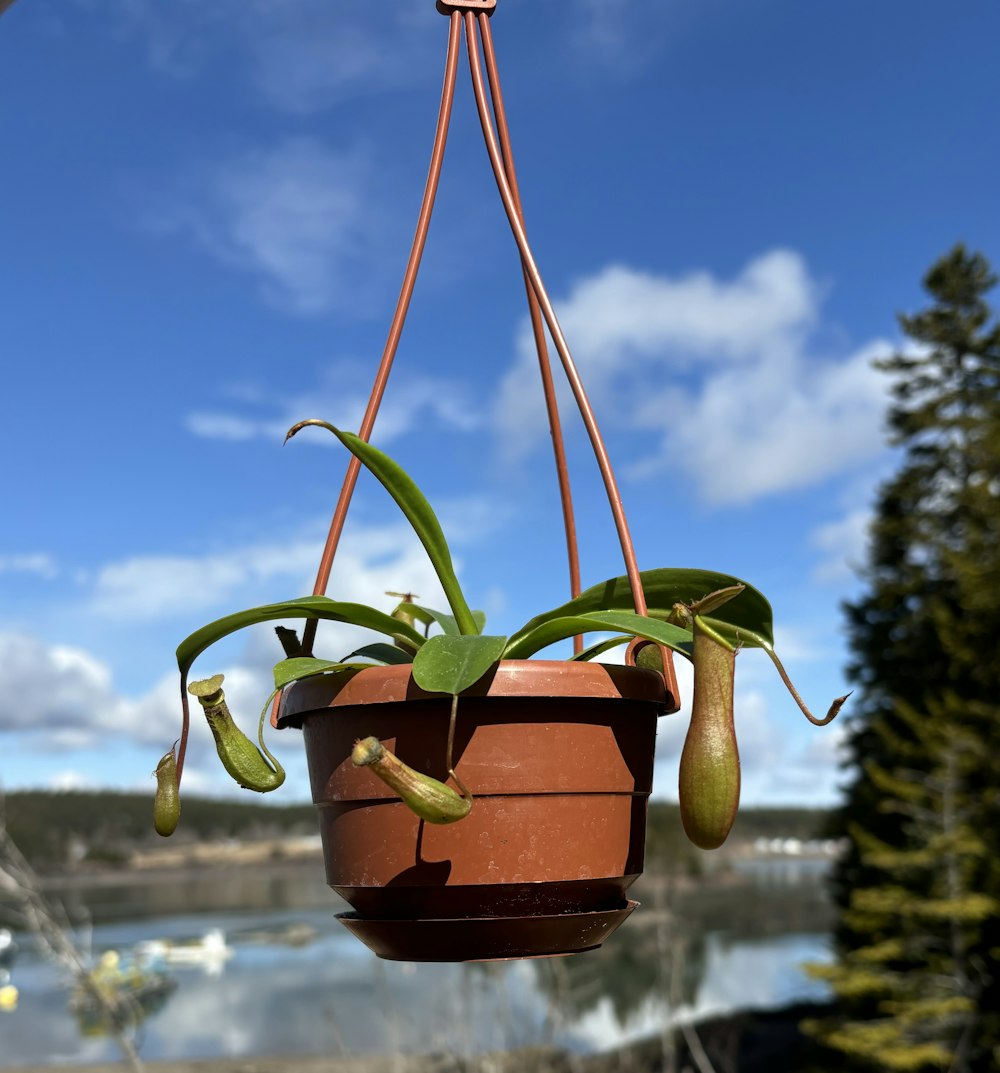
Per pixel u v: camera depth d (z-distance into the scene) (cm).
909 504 1875
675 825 3170
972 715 1455
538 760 117
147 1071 1700
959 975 1252
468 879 115
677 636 116
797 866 5006
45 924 558
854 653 1820
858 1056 1395
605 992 1912
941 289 2025
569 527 176
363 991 2378
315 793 128
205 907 4519
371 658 143
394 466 125
